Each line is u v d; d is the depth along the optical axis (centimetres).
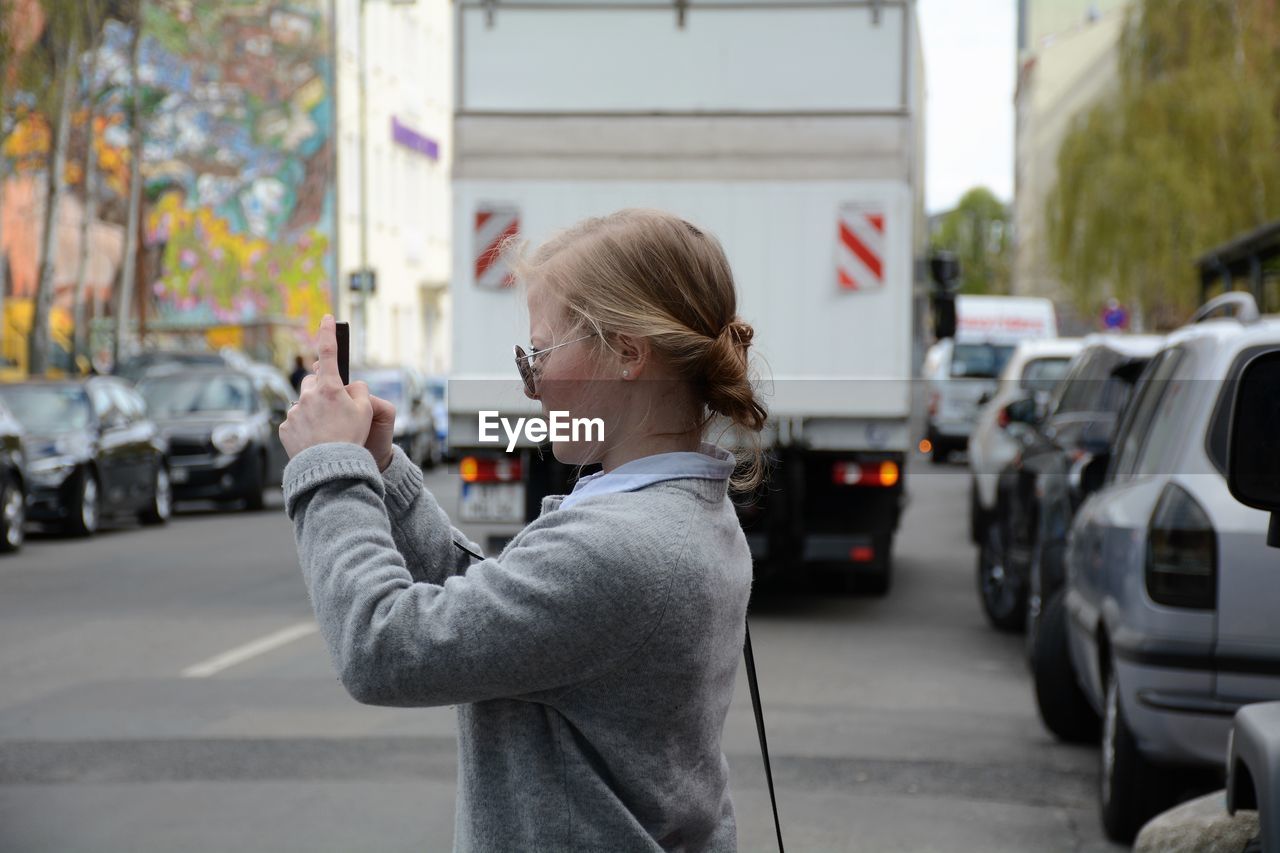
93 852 574
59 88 2952
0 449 1642
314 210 4712
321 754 737
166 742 762
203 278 4675
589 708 189
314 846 582
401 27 5419
